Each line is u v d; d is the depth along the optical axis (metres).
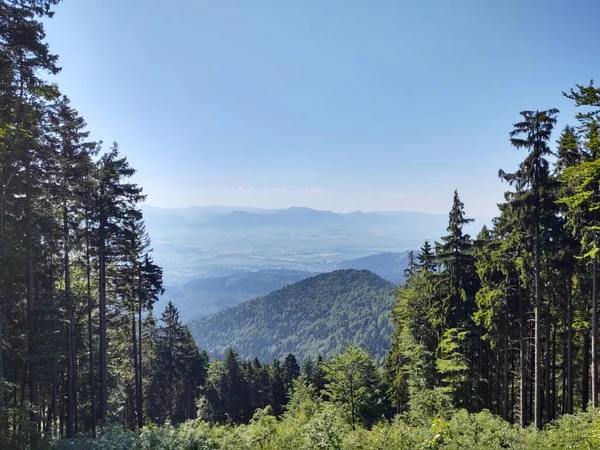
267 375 61.69
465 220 23.83
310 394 36.75
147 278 27.25
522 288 21.06
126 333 29.17
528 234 17.39
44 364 17.27
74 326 22.34
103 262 21.56
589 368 23.89
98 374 25.92
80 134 21.05
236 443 14.66
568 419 14.71
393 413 33.38
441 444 12.85
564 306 21.41
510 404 26.34
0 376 13.84
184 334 49.59
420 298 28.52
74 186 20.59
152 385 40.53
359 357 24.55
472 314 23.64
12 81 15.16
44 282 21.30
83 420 23.98
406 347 26.95
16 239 16.52
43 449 12.95
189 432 14.64
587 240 15.57
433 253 26.95
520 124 16.70
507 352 23.48
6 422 12.32
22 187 17.73
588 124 10.07
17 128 15.37
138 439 14.52
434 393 20.44
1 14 13.92
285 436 15.16
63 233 20.12
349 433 15.00
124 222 21.98
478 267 21.78
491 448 12.84
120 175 21.69
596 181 12.11
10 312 18.84
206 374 54.56
